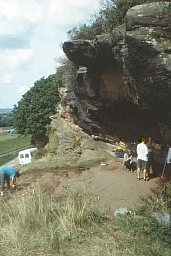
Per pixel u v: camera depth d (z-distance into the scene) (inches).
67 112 808.3
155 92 332.5
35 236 266.4
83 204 301.7
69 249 244.7
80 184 462.0
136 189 410.9
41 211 297.0
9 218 287.7
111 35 398.9
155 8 312.8
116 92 475.5
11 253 244.2
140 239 253.1
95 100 545.6
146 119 499.2
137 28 320.5
